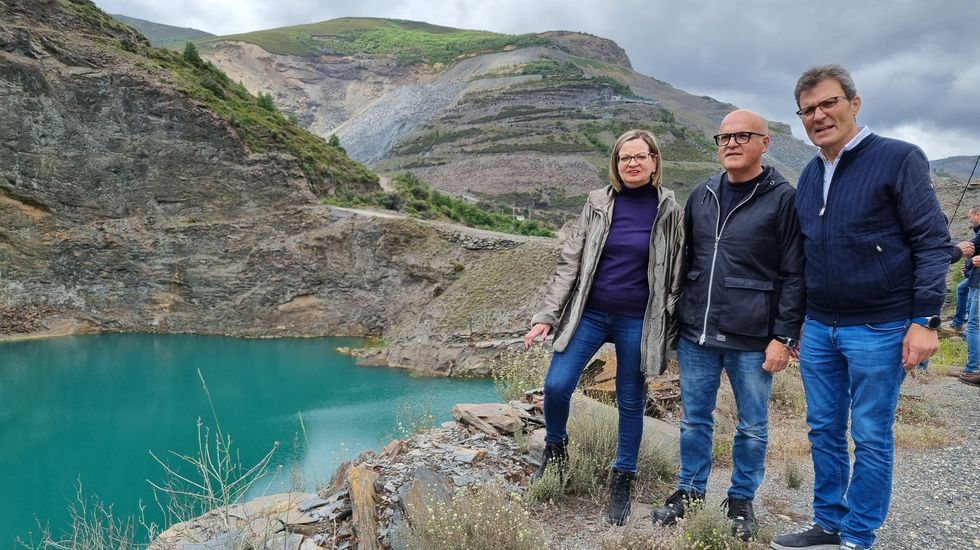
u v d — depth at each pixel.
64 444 19.69
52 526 12.48
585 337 4.13
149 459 17.91
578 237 4.19
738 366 3.76
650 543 3.55
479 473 4.59
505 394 7.96
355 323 47.12
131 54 51.16
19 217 45.06
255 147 52.78
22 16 47.75
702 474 4.03
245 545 3.58
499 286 41.97
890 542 3.67
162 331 46.78
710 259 3.79
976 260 7.95
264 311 47.12
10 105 44.53
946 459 5.26
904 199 3.06
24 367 34.25
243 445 18.67
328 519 3.92
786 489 4.74
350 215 49.47
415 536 3.46
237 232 48.62
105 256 46.84
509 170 139.75
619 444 4.16
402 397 26.33
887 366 3.19
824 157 3.40
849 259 3.24
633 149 3.93
